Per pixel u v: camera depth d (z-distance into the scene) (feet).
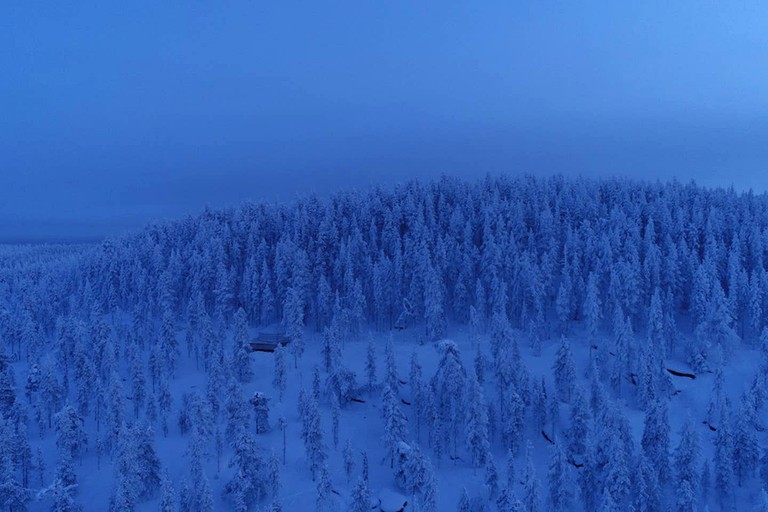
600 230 383.04
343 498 195.31
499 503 177.47
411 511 191.01
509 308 339.36
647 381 244.63
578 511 192.13
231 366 260.83
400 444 205.57
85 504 193.88
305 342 329.93
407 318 342.64
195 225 463.01
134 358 255.50
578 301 331.98
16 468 203.31
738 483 202.28
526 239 384.06
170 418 248.73
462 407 229.66
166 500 165.58
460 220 391.65
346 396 256.93
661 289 323.16
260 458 195.42
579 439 214.90
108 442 224.33
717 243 368.27
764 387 240.12
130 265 406.00
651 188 481.46
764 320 309.22
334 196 465.47
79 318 332.19
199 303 318.45
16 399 243.19
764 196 469.98
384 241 388.16
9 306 425.69
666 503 185.06
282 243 372.58
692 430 184.85
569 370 245.04
